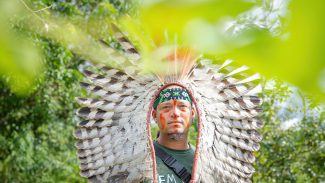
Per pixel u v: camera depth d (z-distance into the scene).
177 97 2.66
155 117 2.82
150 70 0.41
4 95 7.43
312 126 7.41
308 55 0.29
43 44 3.73
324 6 0.29
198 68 2.57
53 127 8.71
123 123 2.78
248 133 2.78
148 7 0.31
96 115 2.78
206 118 2.77
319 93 0.30
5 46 0.51
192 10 0.31
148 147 2.72
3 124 8.25
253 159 2.79
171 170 2.67
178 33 0.31
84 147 2.80
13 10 0.49
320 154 7.40
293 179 7.48
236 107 2.73
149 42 0.40
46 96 7.95
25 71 0.55
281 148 7.51
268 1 0.32
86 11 4.95
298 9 0.29
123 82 2.70
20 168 8.36
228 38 0.31
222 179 2.80
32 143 8.45
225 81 2.65
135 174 2.77
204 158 2.74
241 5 0.31
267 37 0.31
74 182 8.86
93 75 2.70
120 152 2.78
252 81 2.59
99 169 2.82
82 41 0.60
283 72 0.30
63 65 7.21
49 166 8.63
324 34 0.29
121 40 2.17
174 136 2.69
